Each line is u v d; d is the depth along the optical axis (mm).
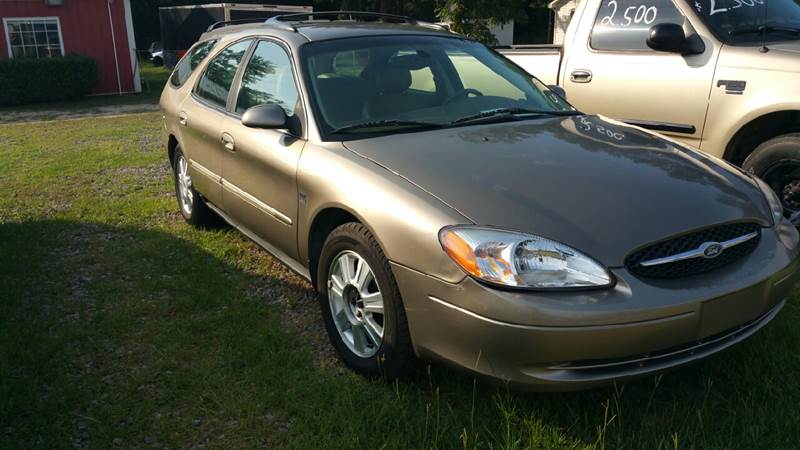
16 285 4242
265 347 3379
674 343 2455
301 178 3320
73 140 10445
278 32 4102
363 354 3084
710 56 4555
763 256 2742
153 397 2998
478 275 2430
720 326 2547
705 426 2615
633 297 2381
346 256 3084
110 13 18766
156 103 16969
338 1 34250
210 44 5070
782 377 2854
